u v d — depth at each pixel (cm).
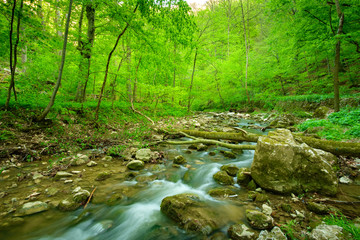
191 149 666
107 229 248
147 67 941
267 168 331
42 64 833
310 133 676
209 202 298
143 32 718
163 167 482
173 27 708
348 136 533
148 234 238
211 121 1349
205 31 1578
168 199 290
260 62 2006
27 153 462
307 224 229
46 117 659
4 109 602
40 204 275
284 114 1271
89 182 370
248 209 274
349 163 405
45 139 560
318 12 959
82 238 231
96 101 1216
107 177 400
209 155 591
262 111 1867
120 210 289
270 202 290
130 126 918
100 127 780
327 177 302
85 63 850
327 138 553
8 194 303
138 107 1309
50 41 718
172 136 794
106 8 692
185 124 1106
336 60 830
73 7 930
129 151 576
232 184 377
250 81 2069
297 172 314
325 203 277
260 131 947
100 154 546
